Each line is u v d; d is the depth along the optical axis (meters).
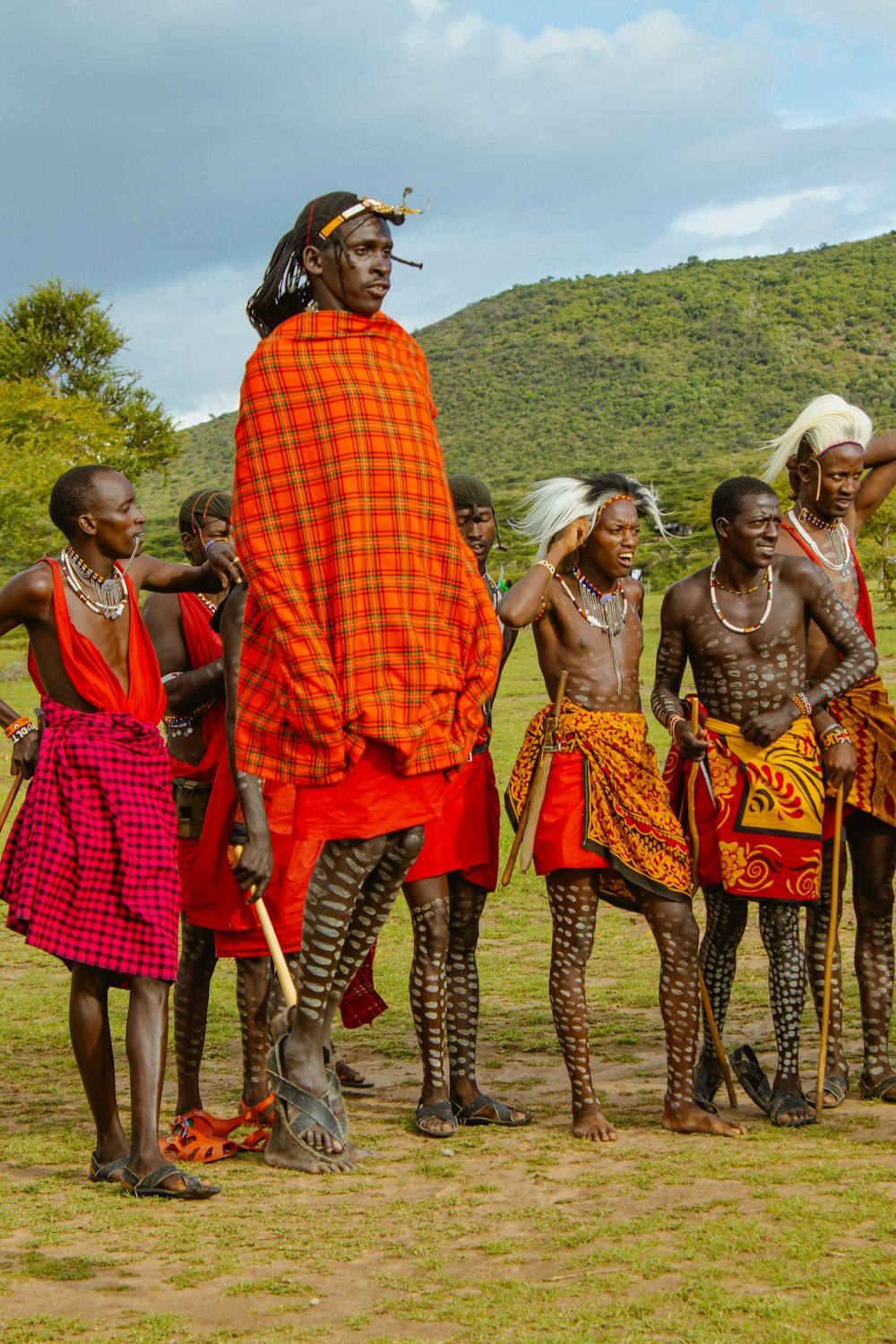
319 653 5.45
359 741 5.45
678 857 6.28
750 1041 7.80
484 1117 6.48
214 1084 7.45
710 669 6.62
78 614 5.79
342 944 5.80
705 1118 6.09
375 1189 5.43
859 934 6.82
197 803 6.54
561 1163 5.67
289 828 6.27
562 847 6.18
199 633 6.99
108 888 5.59
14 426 57.09
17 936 11.87
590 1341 3.76
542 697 28.66
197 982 6.45
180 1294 4.30
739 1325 3.83
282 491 5.55
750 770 6.44
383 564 5.52
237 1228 4.93
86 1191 5.49
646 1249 4.47
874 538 53.69
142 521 5.85
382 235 5.82
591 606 6.52
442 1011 6.43
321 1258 4.58
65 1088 7.31
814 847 6.35
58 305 74.81
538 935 11.34
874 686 6.78
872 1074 6.69
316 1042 5.88
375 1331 3.93
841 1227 4.57
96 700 5.72
